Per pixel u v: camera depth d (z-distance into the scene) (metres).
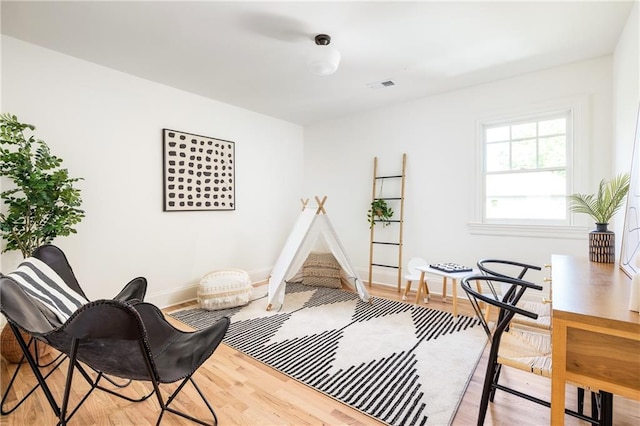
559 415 0.99
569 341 0.99
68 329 1.13
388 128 4.11
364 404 1.66
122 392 1.78
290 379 1.90
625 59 2.25
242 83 3.30
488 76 3.15
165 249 3.35
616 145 2.55
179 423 1.53
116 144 2.96
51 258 1.78
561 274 1.57
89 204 2.80
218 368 2.03
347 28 2.25
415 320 2.85
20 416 1.57
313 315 3.00
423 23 2.19
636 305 0.98
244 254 4.19
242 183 4.16
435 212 3.74
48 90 2.56
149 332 1.68
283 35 2.34
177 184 3.43
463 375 1.93
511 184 3.32
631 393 0.90
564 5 2.00
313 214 3.40
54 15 2.08
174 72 3.01
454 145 3.57
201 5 1.98
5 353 2.02
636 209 1.54
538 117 3.12
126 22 2.17
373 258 4.29
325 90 3.52
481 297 1.35
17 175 2.02
